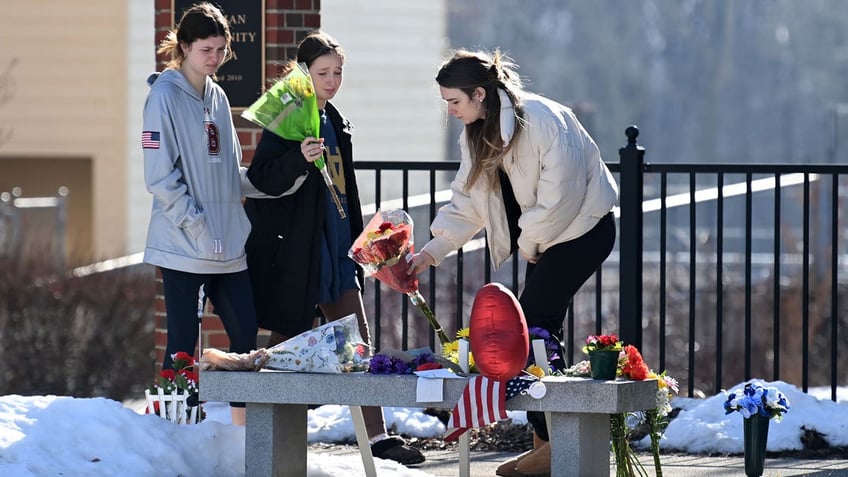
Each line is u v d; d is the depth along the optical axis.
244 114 13.59
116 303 27.50
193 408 12.66
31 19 39.69
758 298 27.88
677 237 31.16
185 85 13.23
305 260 13.85
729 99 70.81
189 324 13.31
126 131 39.75
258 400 11.02
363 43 39.06
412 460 13.91
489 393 10.23
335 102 38.84
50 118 39.78
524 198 12.44
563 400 10.26
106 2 39.72
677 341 27.42
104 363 27.34
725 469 13.66
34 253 28.52
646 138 72.19
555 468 10.45
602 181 12.64
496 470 13.12
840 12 70.44
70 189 39.88
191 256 13.14
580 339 26.08
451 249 13.02
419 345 24.48
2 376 27.06
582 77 74.31
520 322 10.25
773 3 70.75
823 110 69.31
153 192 13.00
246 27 17.05
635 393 10.45
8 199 35.62
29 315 27.17
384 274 11.87
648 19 73.81
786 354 27.73
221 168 13.40
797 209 35.12
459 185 12.83
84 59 39.78
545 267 12.55
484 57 12.16
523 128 12.11
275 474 11.21
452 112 12.22
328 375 10.88
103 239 39.59
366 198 38.56
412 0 39.47
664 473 13.46
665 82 72.44
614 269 29.94
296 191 13.88
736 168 16.56
